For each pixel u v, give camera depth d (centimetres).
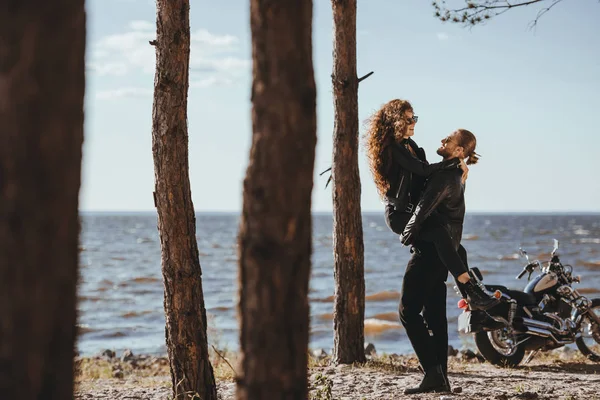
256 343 254
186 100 540
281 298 253
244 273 257
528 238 9594
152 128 539
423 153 610
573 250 6738
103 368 1235
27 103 193
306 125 257
